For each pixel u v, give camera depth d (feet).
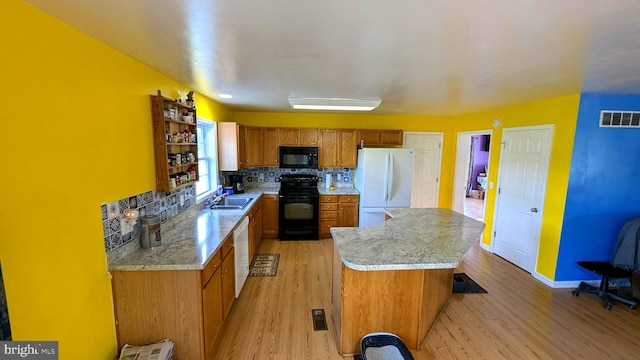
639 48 5.55
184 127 9.26
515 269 12.87
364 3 3.89
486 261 13.74
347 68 7.33
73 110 4.94
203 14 4.29
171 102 8.18
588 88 9.39
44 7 4.11
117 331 6.34
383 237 8.30
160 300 6.34
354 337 7.38
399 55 6.21
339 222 16.58
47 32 4.37
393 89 9.95
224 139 13.91
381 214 16.20
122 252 6.47
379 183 15.99
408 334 7.59
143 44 5.70
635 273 10.19
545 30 4.75
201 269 6.26
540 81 8.48
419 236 8.41
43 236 4.43
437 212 11.69
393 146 18.39
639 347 7.85
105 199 5.85
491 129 14.98
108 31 5.03
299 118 17.76
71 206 4.96
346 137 17.07
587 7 3.92
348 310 7.28
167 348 6.17
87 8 4.12
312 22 4.55
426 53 6.05
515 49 5.73
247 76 8.34
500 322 8.91
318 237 16.29
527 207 12.53
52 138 4.54
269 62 6.88
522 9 4.01
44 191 4.42
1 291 3.50
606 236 11.03
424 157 18.85
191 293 6.37
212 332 7.14
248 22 4.57
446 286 9.66
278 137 16.69
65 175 4.81
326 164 17.13
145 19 4.49
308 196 15.83
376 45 5.59
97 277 5.68
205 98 11.99
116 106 6.11
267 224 16.29
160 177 7.83
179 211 9.58
